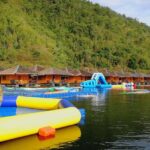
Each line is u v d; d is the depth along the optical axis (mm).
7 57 68188
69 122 15297
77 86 51625
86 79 59875
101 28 110062
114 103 26531
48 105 19188
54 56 77125
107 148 12055
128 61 92312
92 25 106812
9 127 12648
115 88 50594
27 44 76438
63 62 77125
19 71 49125
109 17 123375
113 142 12883
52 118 14461
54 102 19078
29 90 37625
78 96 33781
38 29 91000
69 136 13734
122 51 95938
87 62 85375
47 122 14117
